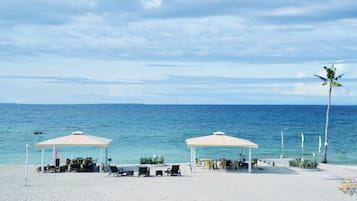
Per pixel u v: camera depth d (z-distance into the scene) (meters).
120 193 19.92
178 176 26.61
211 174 27.73
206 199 18.81
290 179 26.00
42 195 19.16
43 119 104.94
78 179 24.80
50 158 40.72
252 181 24.75
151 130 77.50
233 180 25.03
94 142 27.36
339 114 153.00
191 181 24.38
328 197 19.94
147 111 169.12
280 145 57.75
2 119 103.25
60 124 89.00
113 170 26.52
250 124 97.69
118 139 61.81
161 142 58.41
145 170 26.33
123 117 118.88
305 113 160.50
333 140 64.88
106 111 164.88
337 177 27.30
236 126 90.94
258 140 64.50
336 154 48.28
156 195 19.52
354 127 91.19
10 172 27.94
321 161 41.53
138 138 63.56
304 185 23.59
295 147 55.38
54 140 27.70
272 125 95.00
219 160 32.28
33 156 42.22
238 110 192.25
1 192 19.84
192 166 29.22
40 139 60.25
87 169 28.75
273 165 33.38
